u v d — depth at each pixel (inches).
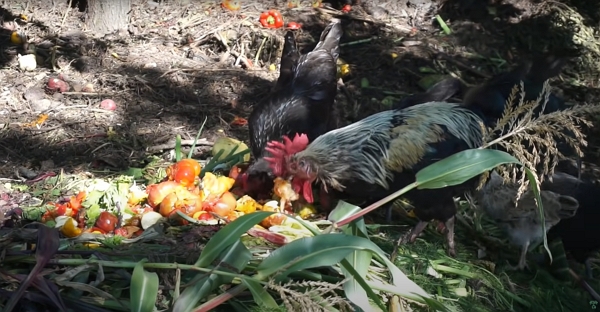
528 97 128.3
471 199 129.6
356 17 179.5
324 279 113.7
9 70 159.2
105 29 171.6
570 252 129.1
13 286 109.6
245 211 122.6
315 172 120.6
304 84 138.1
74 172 137.9
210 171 133.4
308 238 109.4
